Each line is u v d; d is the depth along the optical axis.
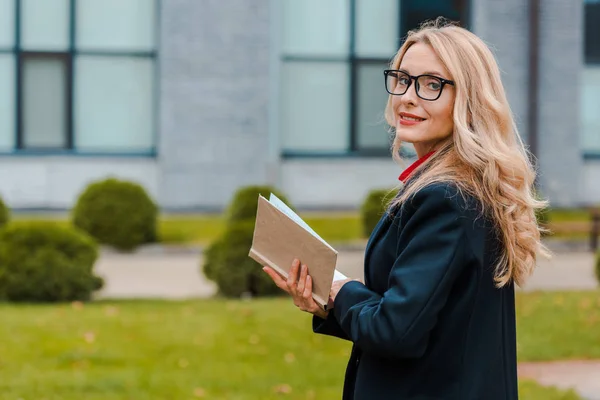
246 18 19.58
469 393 2.90
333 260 3.03
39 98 19.67
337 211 19.98
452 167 2.97
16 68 19.59
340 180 20.28
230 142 19.61
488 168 2.93
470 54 3.03
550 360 8.45
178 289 12.77
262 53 19.62
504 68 20.00
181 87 19.45
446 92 3.04
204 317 9.98
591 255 15.86
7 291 11.01
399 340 2.80
